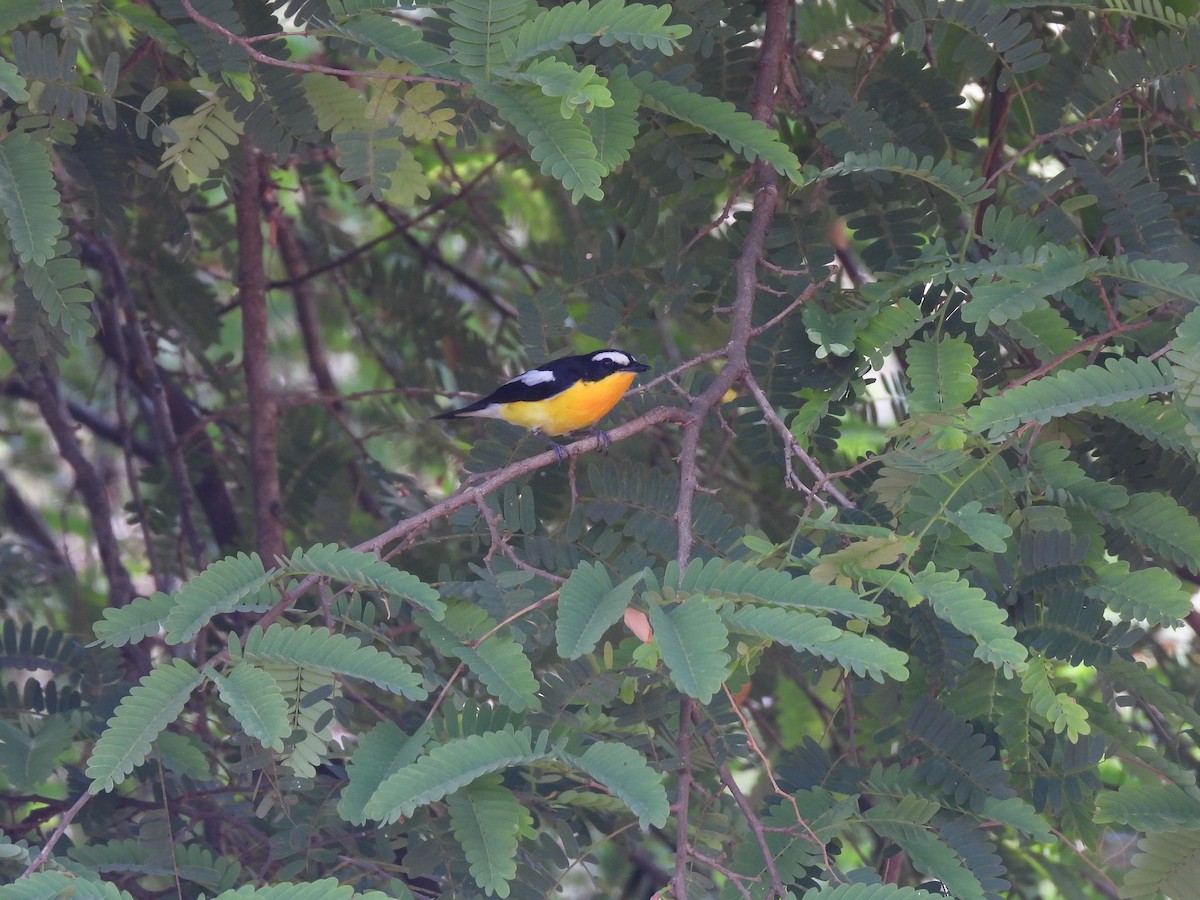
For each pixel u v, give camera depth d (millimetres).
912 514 6938
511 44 6496
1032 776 7047
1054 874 9875
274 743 5586
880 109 9516
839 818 6477
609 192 9820
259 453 12828
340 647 5938
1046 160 10391
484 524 7832
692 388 9320
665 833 10016
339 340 18188
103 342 13852
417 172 8172
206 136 8156
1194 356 6008
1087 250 8992
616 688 6598
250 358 12969
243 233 12922
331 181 16062
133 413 18062
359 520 14539
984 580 6934
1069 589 6867
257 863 8453
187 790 8445
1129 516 6914
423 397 14344
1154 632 10602
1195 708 8039
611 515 7883
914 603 6105
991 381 8391
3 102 7219
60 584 13812
